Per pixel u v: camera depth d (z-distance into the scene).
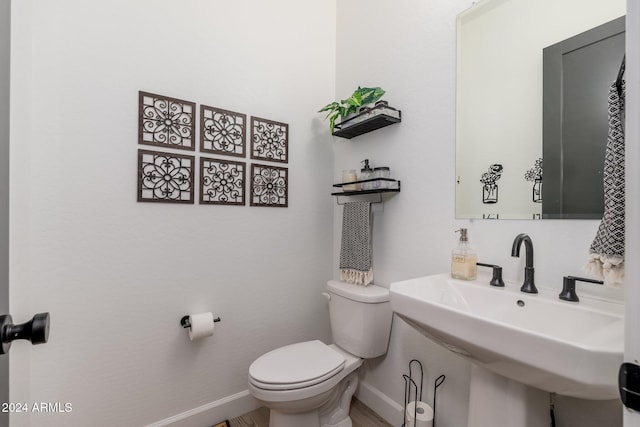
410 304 0.89
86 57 1.19
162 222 1.36
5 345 0.44
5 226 0.49
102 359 1.22
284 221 1.75
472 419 0.89
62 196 1.14
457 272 1.10
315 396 1.18
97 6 1.22
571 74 0.90
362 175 1.57
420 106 1.36
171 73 1.39
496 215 1.08
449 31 1.24
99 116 1.22
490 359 0.72
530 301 0.87
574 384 0.56
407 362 1.40
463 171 1.18
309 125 1.85
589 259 0.74
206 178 1.48
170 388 1.38
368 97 1.50
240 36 1.59
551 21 0.95
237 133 1.57
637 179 0.35
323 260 1.91
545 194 0.95
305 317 1.83
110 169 1.24
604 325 0.72
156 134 1.34
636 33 0.36
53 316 1.13
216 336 1.51
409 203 1.41
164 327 1.37
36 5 1.09
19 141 0.95
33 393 1.09
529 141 1.00
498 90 1.08
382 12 1.59
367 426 1.47
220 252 1.52
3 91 0.49
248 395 1.59
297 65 1.80
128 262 1.28
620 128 0.68
